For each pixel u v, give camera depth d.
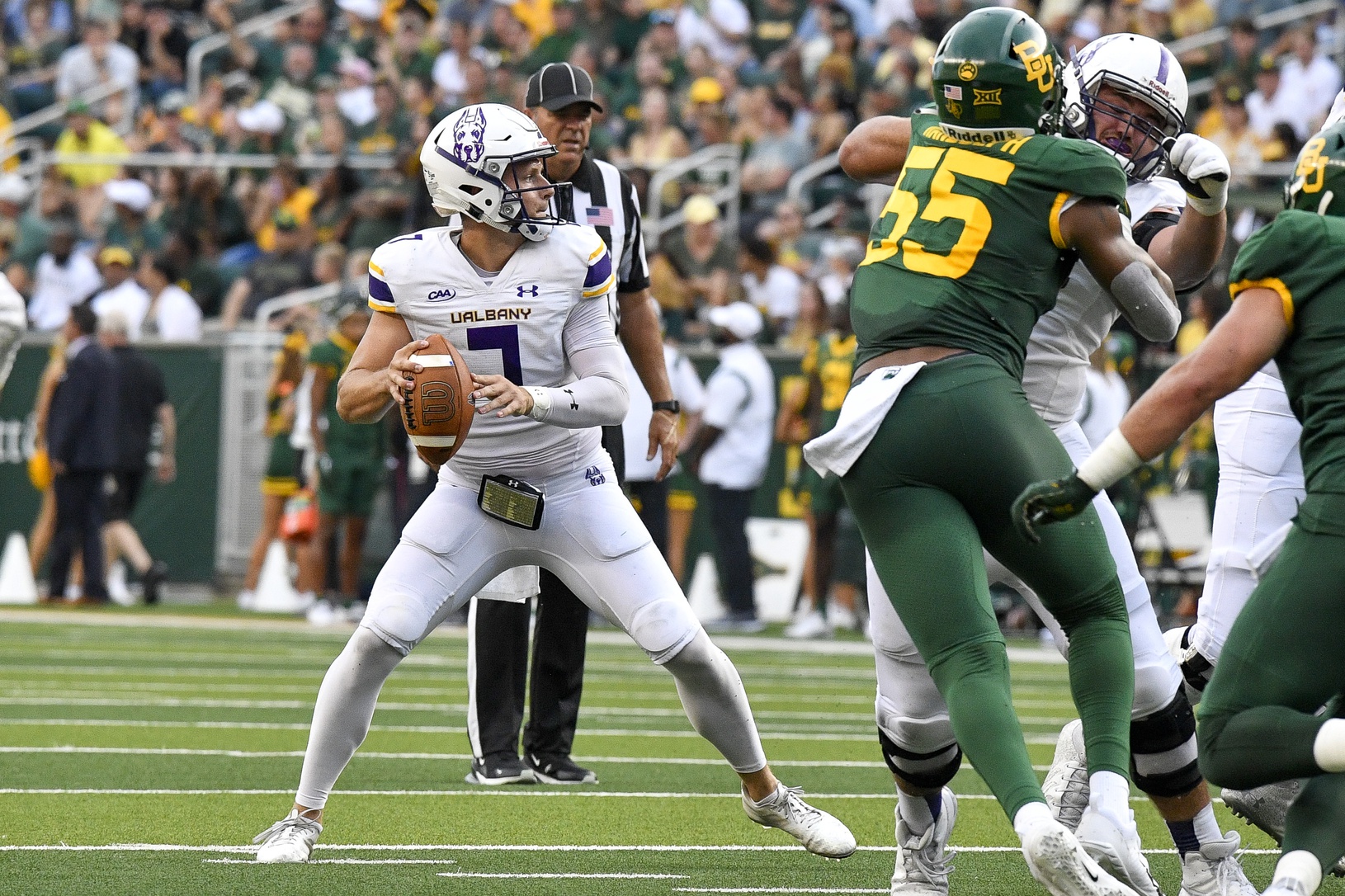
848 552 50.88
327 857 18.05
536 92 22.88
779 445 53.53
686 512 52.16
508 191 16.77
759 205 62.38
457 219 17.17
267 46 75.81
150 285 60.53
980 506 14.34
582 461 17.61
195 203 65.81
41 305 62.06
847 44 65.44
